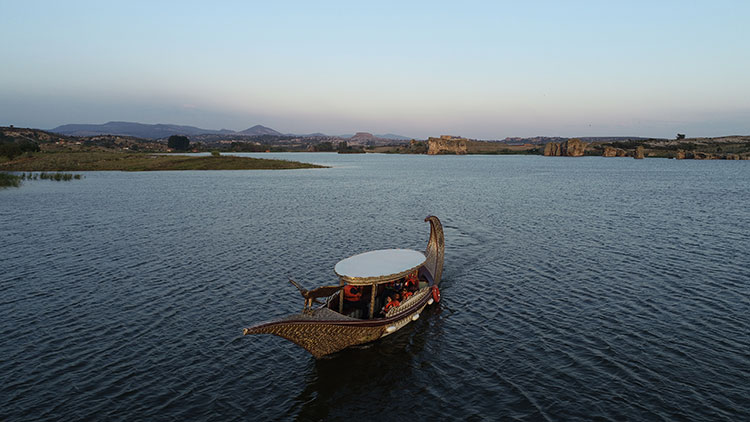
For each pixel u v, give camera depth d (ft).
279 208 184.24
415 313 67.87
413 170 499.10
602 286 82.23
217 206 189.26
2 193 233.14
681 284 82.53
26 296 76.89
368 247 114.52
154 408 46.19
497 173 446.60
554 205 195.11
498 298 77.25
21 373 52.39
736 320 65.87
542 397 47.83
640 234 129.18
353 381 52.26
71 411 45.44
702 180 344.49
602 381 50.42
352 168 536.42
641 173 441.68
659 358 55.11
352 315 64.18
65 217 158.30
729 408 45.03
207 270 92.68
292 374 53.72
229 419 44.75
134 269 93.04
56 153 534.78
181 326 65.57
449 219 157.17
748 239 121.08
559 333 62.80
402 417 45.29
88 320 67.26
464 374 53.21
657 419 43.65
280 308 72.43
